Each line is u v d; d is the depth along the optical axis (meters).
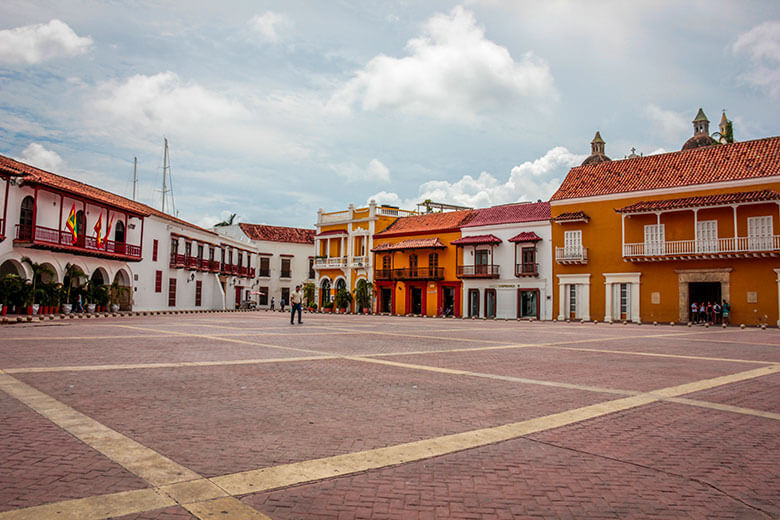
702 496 4.20
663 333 23.36
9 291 27.14
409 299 48.69
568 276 39.03
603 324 33.22
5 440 5.11
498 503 3.98
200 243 50.12
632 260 35.78
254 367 10.18
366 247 52.69
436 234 47.34
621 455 5.16
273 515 3.65
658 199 35.22
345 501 3.93
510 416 6.62
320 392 7.85
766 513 3.90
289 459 4.80
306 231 73.56
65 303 31.45
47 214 31.06
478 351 14.03
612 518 3.78
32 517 3.49
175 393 7.50
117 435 5.36
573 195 39.09
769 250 30.70
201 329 20.41
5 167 27.28
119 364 10.09
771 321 31.16
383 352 13.31
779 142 33.56
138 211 38.66
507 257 42.50
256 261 65.69
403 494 4.09
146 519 3.52
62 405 6.56
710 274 33.31
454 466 4.75
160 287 43.47
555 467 4.79
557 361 12.19
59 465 4.47
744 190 32.00
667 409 7.19
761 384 9.30
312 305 56.28
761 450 5.39
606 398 7.85
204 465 4.58
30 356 10.88
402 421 6.26
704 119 70.12
